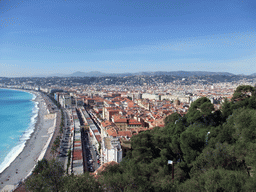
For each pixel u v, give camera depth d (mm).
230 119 84938
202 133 84812
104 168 78812
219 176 52750
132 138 95938
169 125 119188
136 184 57594
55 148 176750
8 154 193625
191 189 53844
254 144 58406
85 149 180250
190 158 73750
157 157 84812
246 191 47531
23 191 110188
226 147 63625
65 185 59875
